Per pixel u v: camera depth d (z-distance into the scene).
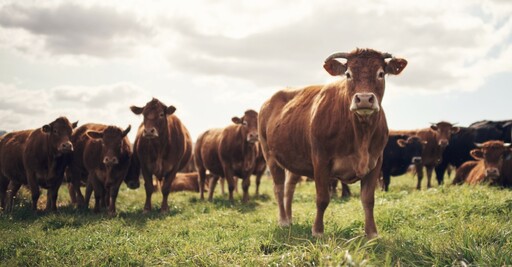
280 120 8.46
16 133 13.30
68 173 13.91
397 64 6.78
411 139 16.20
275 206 12.49
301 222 8.91
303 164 7.91
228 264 5.48
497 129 18.84
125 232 8.38
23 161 12.23
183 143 12.91
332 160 7.04
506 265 4.52
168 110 12.23
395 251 5.46
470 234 5.67
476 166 15.14
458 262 4.75
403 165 16.38
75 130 13.52
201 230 8.49
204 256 5.88
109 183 11.77
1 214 11.02
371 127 6.52
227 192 19.38
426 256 5.07
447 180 20.34
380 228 7.67
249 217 9.95
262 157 16.86
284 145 8.17
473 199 8.85
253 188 21.59
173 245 7.04
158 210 12.34
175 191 19.66
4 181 13.23
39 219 10.34
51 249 7.01
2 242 7.43
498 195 9.38
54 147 11.88
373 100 6.02
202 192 17.27
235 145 14.75
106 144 11.55
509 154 13.83
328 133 6.91
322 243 5.80
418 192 11.89
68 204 14.02
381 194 12.20
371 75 6.40
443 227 7.12
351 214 9.12
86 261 6.23
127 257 6.30
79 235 8.17
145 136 11.65
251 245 6.48
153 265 6.04
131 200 14.69
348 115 6.67
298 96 8.60
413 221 7.79
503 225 6.32
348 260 4.33
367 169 6.73
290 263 4.99
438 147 16.83
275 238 6.75
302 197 14.58
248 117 14.53
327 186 7.09
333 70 7.06
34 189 12.06
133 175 13.42
